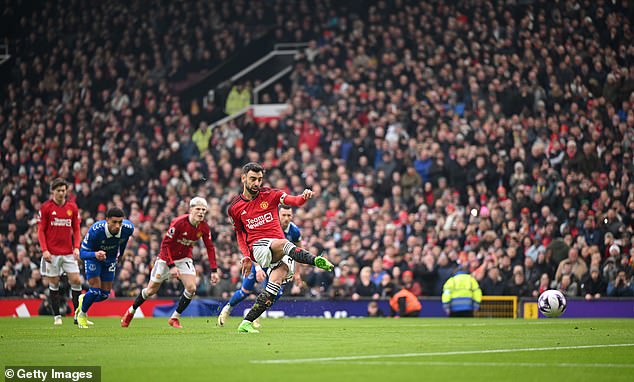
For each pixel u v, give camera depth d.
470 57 81.69
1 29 95.69
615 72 77.12
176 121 86.00
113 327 39.50
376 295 63.31
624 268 61.69
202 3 94.25
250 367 19.47
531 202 68.50
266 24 93.38
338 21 90.75
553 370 18.92
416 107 78.38
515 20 82.38
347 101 81.81
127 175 80.75
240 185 78.69
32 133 87.69
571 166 71.06
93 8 95.56
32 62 93.00
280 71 91.19
